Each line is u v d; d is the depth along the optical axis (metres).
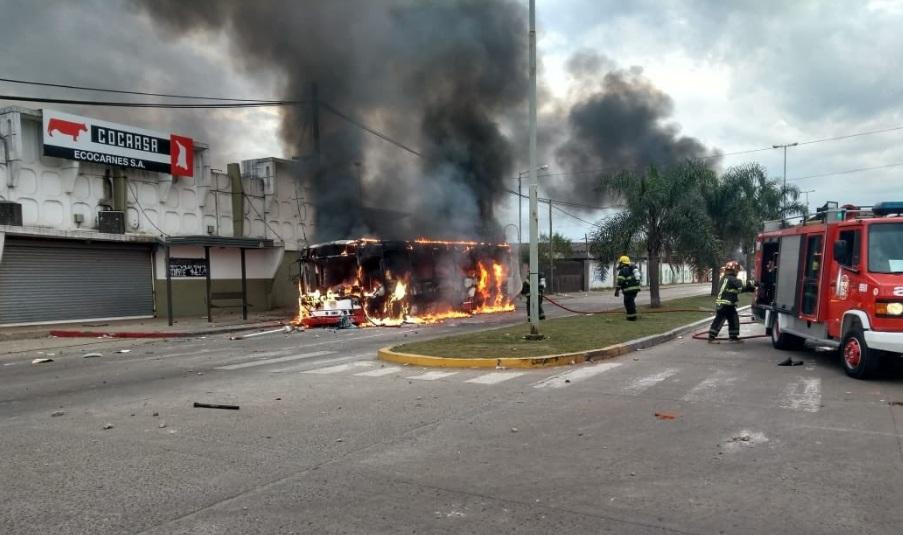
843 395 7.70
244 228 24.73
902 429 6.04
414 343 12.55
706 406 7.15
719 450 5.40
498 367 10.12
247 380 9.40
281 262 26.25
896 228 8.80
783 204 35.69
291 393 8.26
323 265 19.77
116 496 4.45
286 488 4.58
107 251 20.20
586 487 4.54
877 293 8.38
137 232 20.66
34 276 18.23
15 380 9.96
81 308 19.45
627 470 4.90
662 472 4.84
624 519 3.96
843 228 9.40
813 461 5.07
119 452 5.56
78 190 19.11
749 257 33.50
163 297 21.83
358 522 3.95
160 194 21.47
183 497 4.41
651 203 22.25
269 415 6.96
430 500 4.32
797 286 10.96
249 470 5.01
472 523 3.92
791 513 4.02
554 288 47.09
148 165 20.72
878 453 5.26
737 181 29.39
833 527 3.80
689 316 19.22
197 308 23.11
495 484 4.62
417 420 6.63
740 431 6.03
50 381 9.77
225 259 24.25
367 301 19.39
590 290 52.66
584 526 3.85
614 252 23.17
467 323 19.80
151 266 21.64
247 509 4.18
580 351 10.88
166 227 21.72
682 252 23.30
